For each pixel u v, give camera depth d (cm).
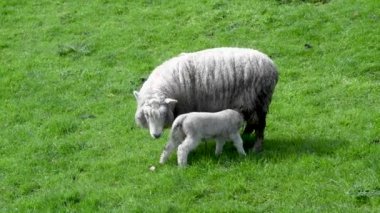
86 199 1098
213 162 1172
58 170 1251
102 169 1233
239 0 2091
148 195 1096
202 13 2039
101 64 1802
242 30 1905
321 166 1136
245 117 1181
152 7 2136
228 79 1159
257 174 1122
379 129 1280
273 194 1064
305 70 1652
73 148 1342
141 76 1705
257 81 1159
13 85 1697
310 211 990
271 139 1282
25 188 1180
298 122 1365
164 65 1208
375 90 1494
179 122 1138
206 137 1151
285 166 1141
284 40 1825
